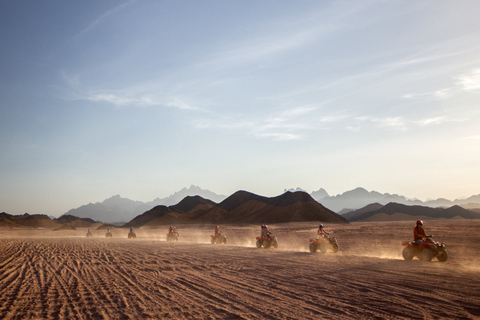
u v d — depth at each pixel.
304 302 8.20
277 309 7.64
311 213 110.56
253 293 9.37
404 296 8.34
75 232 107.19
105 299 9.21
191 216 135.12
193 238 47.34
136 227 125.31
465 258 16.56
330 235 39.91
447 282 9.75
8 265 17.59
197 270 14.02
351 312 7.18
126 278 12.56
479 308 7.12
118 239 48.97
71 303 8.88
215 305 8.20
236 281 11.26
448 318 6.55
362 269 12.73
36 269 15.83
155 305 8.37
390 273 11.61
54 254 23.39
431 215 176.38
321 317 6.91
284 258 17.33
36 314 7.87
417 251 15.13
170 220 126.94
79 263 17.75
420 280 10.18
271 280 11.23
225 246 27.80
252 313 7.40
